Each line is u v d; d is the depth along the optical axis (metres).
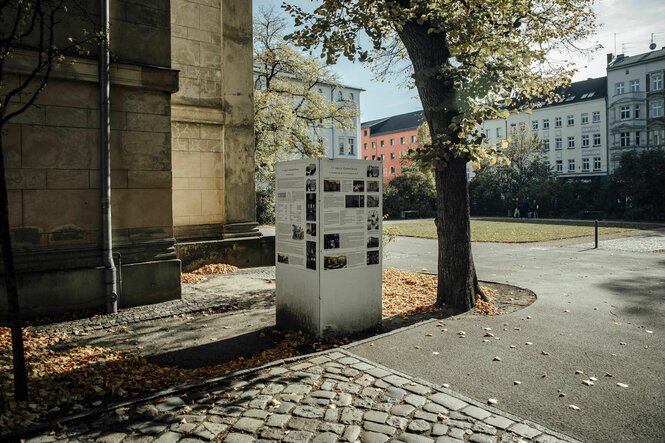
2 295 7.58
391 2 8.30
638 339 6.66
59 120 8.16
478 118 7.91
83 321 7.73
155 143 9.30
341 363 5.57
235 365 5.68
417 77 8.60
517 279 11.99
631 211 42.69
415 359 5.82
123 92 8.88
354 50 8.90
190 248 13.70
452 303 8.70
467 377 5.23
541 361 5.75
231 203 15.16
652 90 58.41
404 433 3.90
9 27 7.56
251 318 8.09
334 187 6.67
